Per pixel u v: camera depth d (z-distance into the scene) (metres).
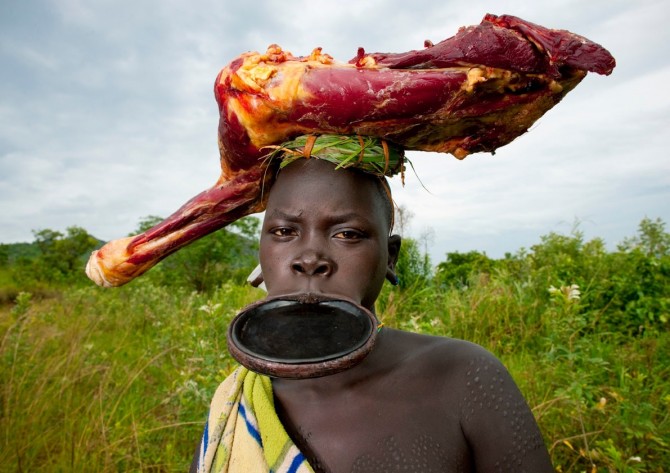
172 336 6.39
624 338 5.70
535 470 1.10
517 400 1.14
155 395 5.09
